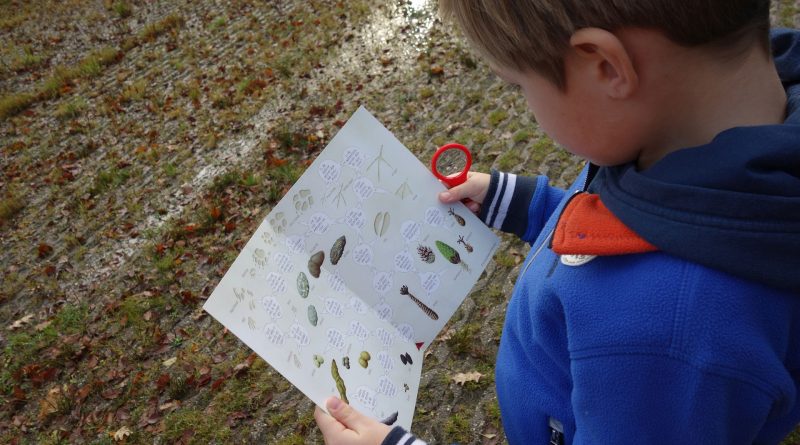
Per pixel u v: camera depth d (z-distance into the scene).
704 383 0.61
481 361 3.09
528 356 0.97
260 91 7.00
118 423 3.42
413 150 5.10
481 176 1.37
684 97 0.65
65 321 4.34
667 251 0.64
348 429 1.02
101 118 7.56
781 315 0.62
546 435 0.99
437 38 6.84
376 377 1.17
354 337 1.19
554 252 0.85
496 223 1.38
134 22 10.39
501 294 3.44
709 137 0.67
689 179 0.63
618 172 0.76
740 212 0.60
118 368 3.78
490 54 0.72
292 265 1.17
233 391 3.37
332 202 1.25
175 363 3.69
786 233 0.59
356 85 6.52
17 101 8.44
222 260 4.54
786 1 5.19
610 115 0.67
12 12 11.78
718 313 0.61
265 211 4.97
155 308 4.19
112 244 5.14
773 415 0.67
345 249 1.24
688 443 0.65
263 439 3.08
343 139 1.28
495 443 2.69
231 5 9.84
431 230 1.33
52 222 5.73
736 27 0.60
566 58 0.65
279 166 5.45
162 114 7.23
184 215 5.20
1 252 5.45
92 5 11.41
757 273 0.60
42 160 6.93
